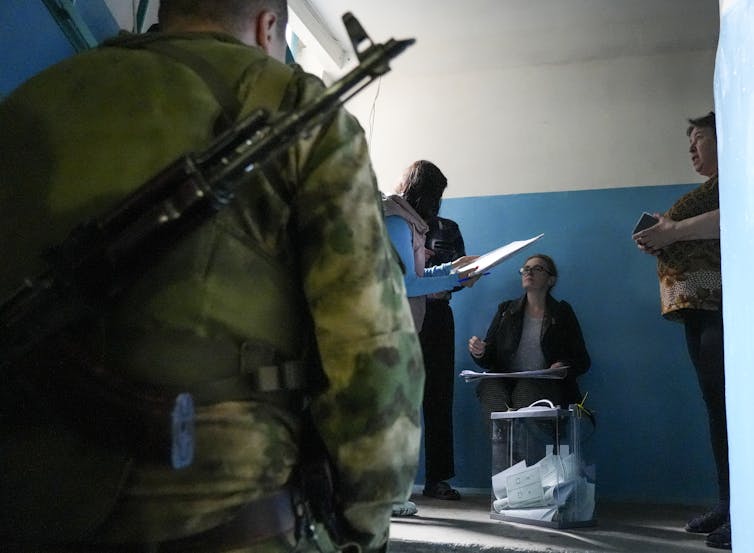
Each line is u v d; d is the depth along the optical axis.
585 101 4.95
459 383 4.82
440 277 3.01
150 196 0.80
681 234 2.89
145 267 0.82
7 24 1.86
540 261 4.43
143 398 0.81
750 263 1.45
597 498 4.52
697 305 2.86
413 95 5.21
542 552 2.58
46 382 0.83
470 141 5.07
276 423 0.89
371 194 0.92
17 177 0.93
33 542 0.83
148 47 0.99
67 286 0.81
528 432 3.38
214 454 0.83
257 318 0.89
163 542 0.81
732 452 1.63
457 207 5.02
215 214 0.82
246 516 0.84
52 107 0.95
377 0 4.45
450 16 4.60
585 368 4.30
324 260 0.88
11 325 0.81
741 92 1.51
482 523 3.14
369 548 0.92
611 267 4.75
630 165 4.83
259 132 0.80
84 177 0.90
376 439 0.85
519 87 5.06
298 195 0.90
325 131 0.91
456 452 4.76
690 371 4.54
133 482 0.81
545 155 4.95
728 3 1.61
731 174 1.60
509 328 4.36
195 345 0.85
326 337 0.87
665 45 4.79
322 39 4.65
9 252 0.90
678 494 4.45
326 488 0.90
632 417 4.57
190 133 0.91
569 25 4.66
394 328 0.89
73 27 2.08
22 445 0.84
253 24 1.08
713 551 2.62
